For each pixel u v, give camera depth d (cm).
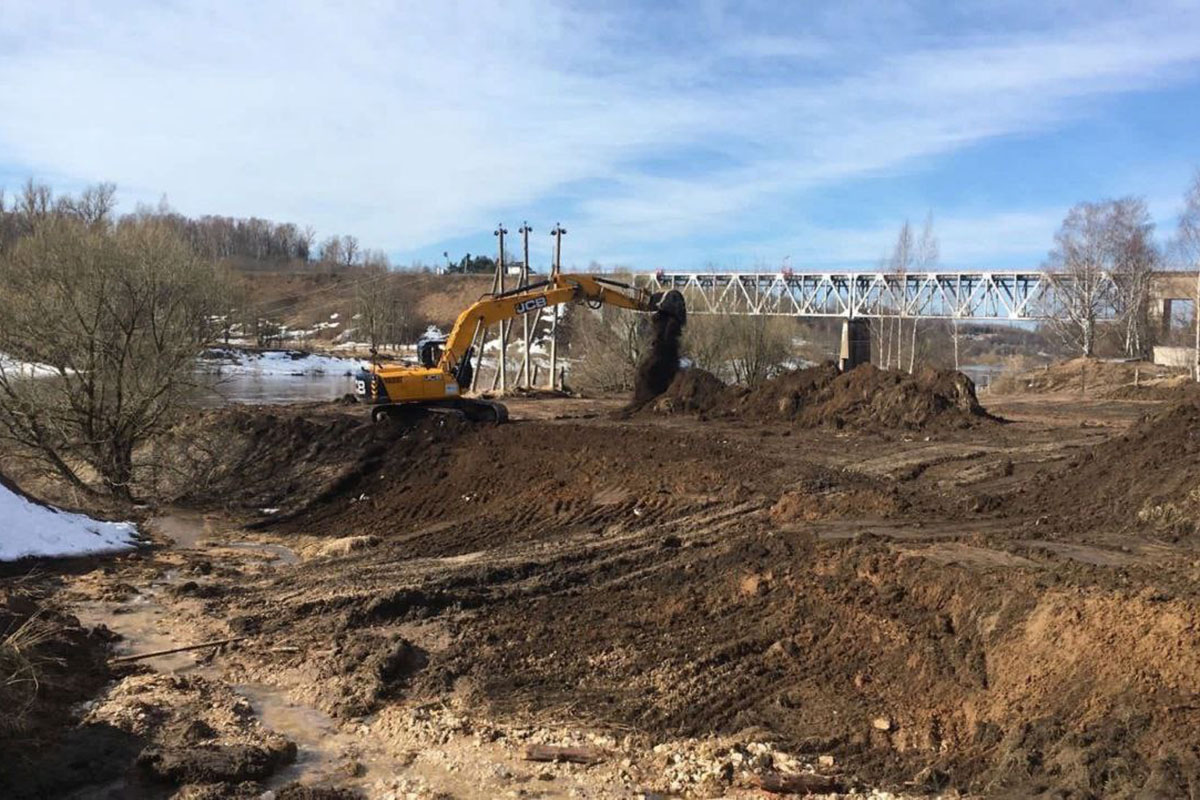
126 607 1134
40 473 1812
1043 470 1580
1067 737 641
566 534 1425
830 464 1758
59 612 1053
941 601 916
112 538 1489
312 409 3072
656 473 1678
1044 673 738
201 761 695
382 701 845
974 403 2298
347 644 965
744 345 3991
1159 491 1132
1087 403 3331
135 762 704
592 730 777
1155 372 4144
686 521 1412
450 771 709
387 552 1419
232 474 2050
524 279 3403
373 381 2167
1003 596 855
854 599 966
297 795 654
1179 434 1248
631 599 1088
